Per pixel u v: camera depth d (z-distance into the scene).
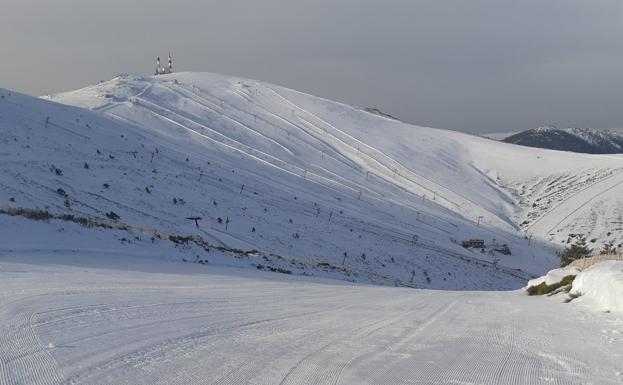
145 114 156.25
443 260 92.44
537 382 7.10
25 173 72.50
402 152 175.62
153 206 77.88
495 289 83.19
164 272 23.75
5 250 24.38
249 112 180.88
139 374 6.71
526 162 185.75
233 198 94.44
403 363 7.91
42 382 6.18
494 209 147.50
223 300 14.75
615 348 9.61
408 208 128.25
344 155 162.00
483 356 8.65
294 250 76.12
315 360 7.86
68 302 11.73
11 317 9.65
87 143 99.88
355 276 54.75
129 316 10.68
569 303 18.59
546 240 128.38
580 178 168.38
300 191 117.06
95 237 32.41
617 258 25.52
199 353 7.96
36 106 113.62
